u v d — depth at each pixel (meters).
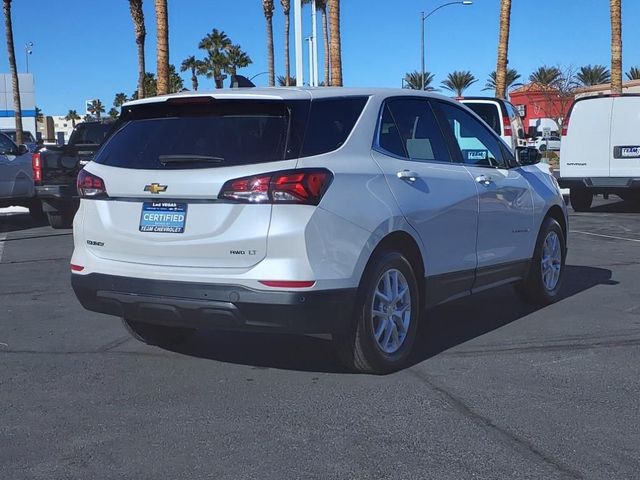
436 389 5.14
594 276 9.20
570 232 13.25
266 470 3.93
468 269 6.19
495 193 6.51
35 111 51.78
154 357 6.00
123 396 5.09
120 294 5.16
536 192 7.27
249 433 4.42
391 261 5.32
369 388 5.18
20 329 6.89
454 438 4.32
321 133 5.05
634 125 15.57
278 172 4.74
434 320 7.14
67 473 3.92
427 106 6.18
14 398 5.07
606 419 4.59
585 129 16.03
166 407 4.87
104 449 4.22
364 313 5.16
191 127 5.18
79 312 7.55
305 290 4.70
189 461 4.05
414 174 5.60
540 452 4.12
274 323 4.75
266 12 44.06
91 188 5.38
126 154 5.34
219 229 4.82
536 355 5.94
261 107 5.05
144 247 5.08
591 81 57.25
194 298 4.86
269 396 5.05
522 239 7.04
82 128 15.98
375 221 5.10
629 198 17.47
